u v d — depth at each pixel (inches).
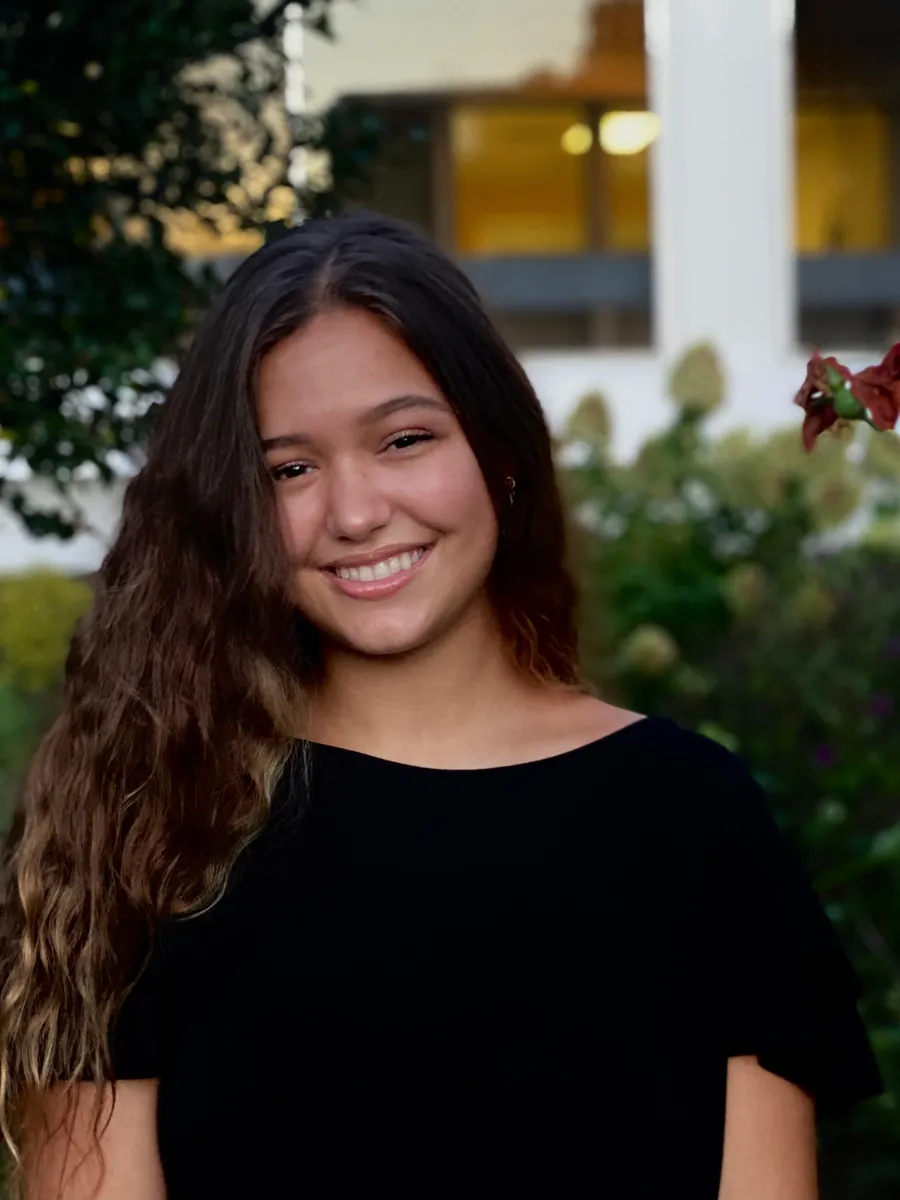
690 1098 58.7
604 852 59.7
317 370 57.4
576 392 180.4
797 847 134.2
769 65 179.0
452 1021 57.3
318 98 172.9
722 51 178.5
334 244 59.3
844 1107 63.3
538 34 177.3
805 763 146.2
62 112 85.2
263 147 93.8
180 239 116.6
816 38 180.4
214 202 92.9
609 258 181.5
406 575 58.7
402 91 175.3
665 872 59.7
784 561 151.4
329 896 58.9
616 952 58.4
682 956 59.3
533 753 61.9
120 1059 58.7
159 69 88.2
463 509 58.8
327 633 61.1
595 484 149.1
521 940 58.2
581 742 62.3
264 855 59.8
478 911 58.4
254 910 58.9
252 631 61.0
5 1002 61.4
